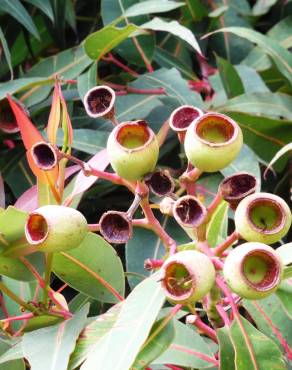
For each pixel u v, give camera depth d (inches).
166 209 17.2
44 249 16.6
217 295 17.8
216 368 19.8
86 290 20.1
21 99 25.5
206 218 16.5
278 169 25.9
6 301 21.0
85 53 25.9
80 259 20.0
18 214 17.5
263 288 15.8
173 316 17.9
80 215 16.8
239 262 15.8
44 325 18.7
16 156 25.6
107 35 24.5
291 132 25.3
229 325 18.0
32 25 26.0
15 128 24.5
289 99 25.7
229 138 16.8
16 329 20.7
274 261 15.9
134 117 25.9
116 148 16.8
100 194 25.3
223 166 16.8
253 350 17.8
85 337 17.8
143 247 23.5
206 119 16.8
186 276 15.8
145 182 16.9
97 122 25.9
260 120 25.2
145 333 16.3
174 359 19.6
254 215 16.7
